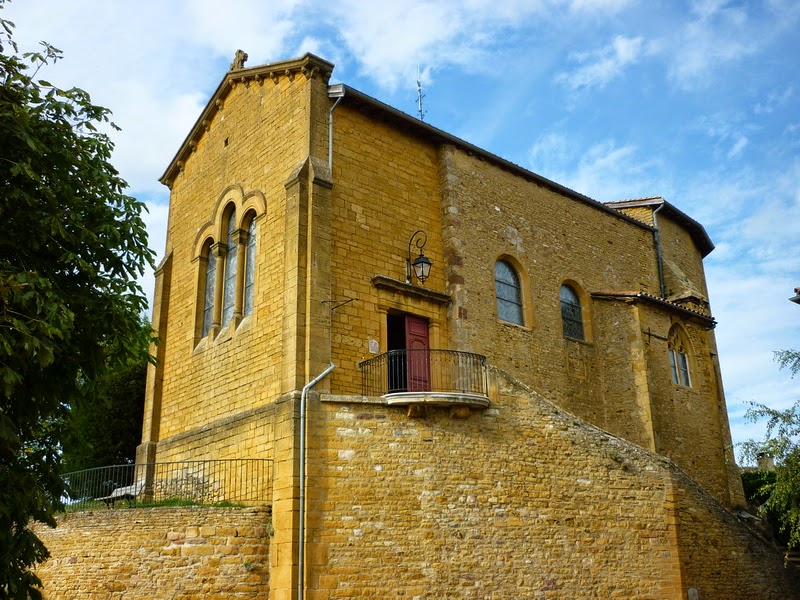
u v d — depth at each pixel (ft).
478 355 63.21
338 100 66.33
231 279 71.67
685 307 92.43
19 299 36.47
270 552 53.21
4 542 36.76
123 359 44.24
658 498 62.80
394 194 69.26
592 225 89.51
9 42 42.78
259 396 61.93
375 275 64.69
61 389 40.57
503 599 54.65
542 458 59.72
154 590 51.19
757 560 68.28
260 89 72.69
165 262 81.41
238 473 60.54
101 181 44.73
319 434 54.80
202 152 80.79
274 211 66.28
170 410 74.33
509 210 78.89
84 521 53.93
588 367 81.51
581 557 58.13
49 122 42.86
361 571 52.19
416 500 54.90
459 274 70.54
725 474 86.99
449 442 57.11
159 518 52.75
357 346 61.62
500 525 56.39
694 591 61.46
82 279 43.37
